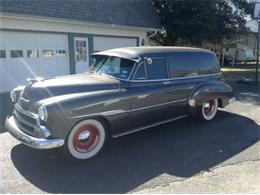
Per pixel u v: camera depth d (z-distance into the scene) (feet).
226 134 18.15
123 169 13.03
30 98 14.02
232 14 55.93
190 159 14.16
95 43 42.04
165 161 13.92
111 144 16.26
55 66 37.40
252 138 17.37
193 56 19.75
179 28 53.06
